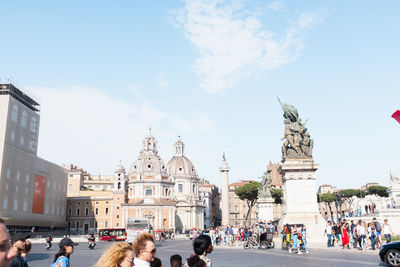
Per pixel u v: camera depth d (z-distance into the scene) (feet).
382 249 57.77
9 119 253.44
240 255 87.56
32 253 122.62
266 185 187.42
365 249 86.28
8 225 250.98
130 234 192.85
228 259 78.48
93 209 411.54
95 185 515.09
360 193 396.78
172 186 435.53
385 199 252.21
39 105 319.68
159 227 392.88
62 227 368.27
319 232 107.04
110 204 410.72
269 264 64.90
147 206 396.98
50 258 100.37
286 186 111.45
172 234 279.28
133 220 203.51
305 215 108.47
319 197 401.08
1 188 241.55
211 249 26.61
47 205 325.83
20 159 270.26
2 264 10.26
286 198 111.65
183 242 207.72
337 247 94.94
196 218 456.04
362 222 91.56
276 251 94.79
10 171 254.06
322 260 67.56
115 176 412.16
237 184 526.57
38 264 82.17
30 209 288.51
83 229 405.59
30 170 288.71
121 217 397.39
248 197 376.07
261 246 106.93
